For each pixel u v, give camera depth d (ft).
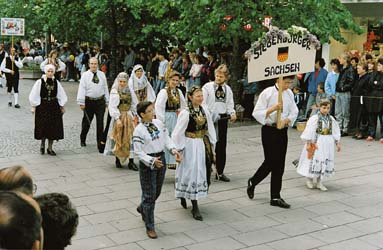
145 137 21.09
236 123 48.80
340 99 42.47
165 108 28.40
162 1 47.14
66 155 35.70
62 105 35.55
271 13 43.39
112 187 28.27
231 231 21.97
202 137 23.35
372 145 39.40
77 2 69.41
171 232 21.83
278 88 24.44
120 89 31.42
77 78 94.79
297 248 20.26
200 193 23.17
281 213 24.29
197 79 53.93
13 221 7.68
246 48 50.70
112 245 20.44
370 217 23.86
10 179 10.65
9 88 58.75
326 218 23.67
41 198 10.80
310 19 43.24
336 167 32.81
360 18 57.26
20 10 95.40
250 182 26.14
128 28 71.56
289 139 41.60
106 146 32.60
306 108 45.88
